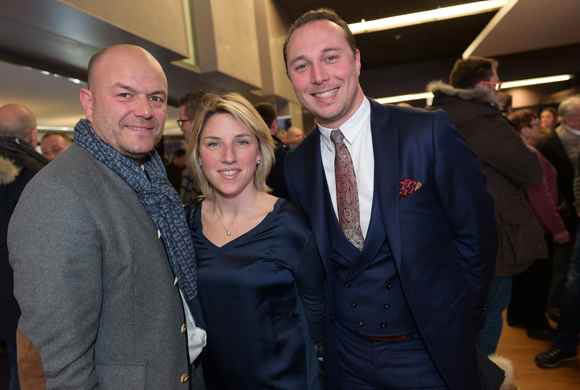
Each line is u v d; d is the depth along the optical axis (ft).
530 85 29.71
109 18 9.91
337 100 3.81
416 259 3.75
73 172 2.92
